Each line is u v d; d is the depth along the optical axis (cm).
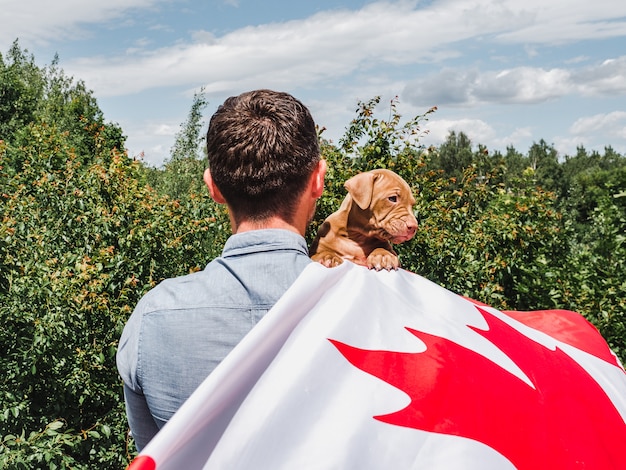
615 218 1091
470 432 156
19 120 3162
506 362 186
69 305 736
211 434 139
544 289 1003
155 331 157
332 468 137
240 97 176
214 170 172
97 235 873
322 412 146
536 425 170
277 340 153
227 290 160
